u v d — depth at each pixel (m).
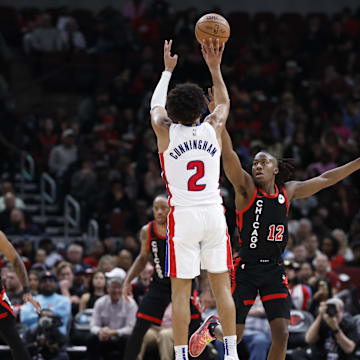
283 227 10.24
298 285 16.97
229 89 31.19
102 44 33.38
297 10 40.16
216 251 8.58
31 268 17.84
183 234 8.47
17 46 33.66
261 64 34.53
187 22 35.56
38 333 14.97
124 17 35.16
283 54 35.19
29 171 28.06
